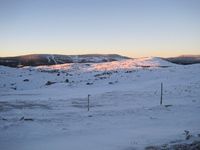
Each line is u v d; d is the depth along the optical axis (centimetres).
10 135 1880
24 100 4056
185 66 7900
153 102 3562
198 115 2592
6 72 10206
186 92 4109
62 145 1574
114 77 7212
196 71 6419
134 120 2452
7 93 5316
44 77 9156
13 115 2731
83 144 1584
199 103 3241
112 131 1981
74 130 2053
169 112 2792
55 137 1823
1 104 3594
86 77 8481
